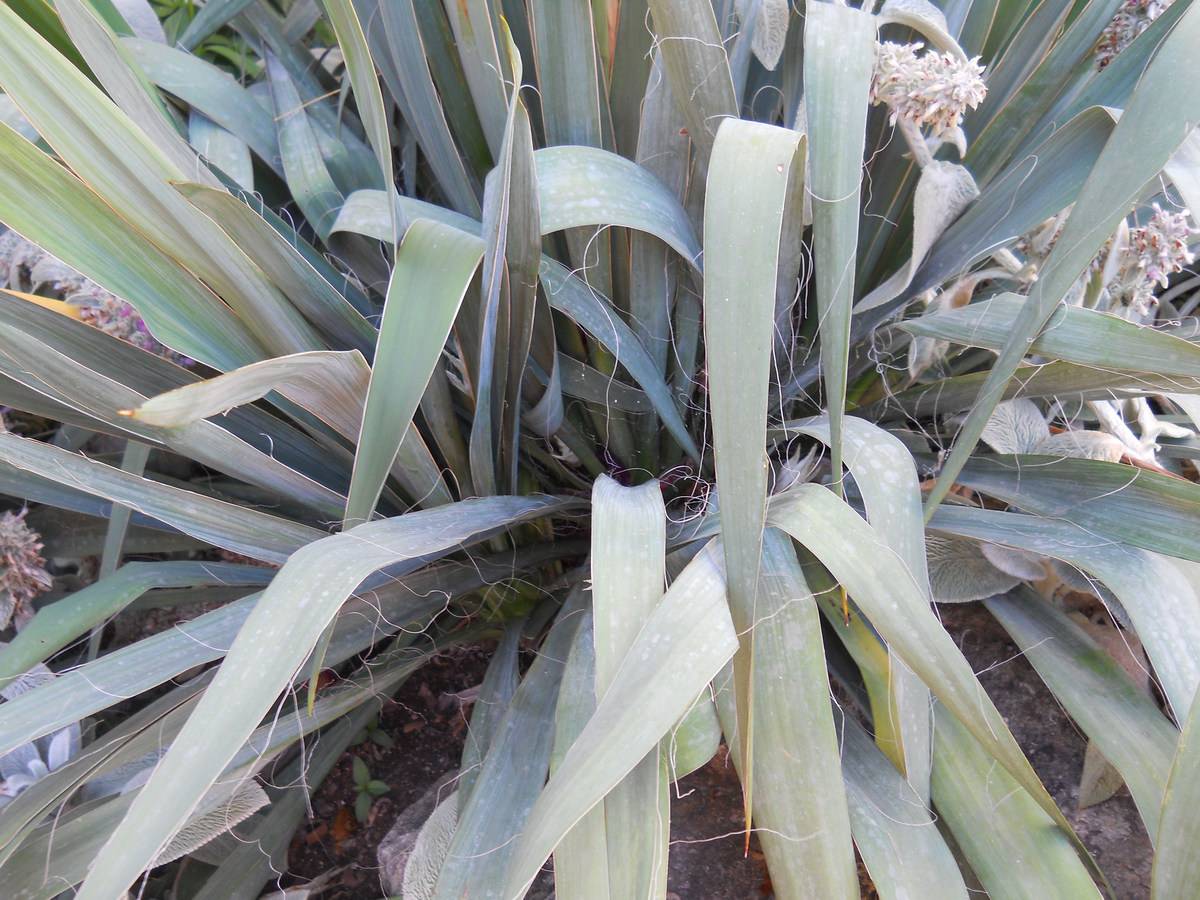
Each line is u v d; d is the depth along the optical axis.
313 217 0.55
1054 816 0.33
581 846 0.32
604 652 0.32
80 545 0.61
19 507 0.64
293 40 0.72
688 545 0.43
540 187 0.41
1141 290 0.44
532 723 0.41
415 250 0.36
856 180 0.34
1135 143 0.32
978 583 0.45
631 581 0.33
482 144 0.56
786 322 0.49
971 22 0.53
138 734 0.40
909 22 0.42
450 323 0.34
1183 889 0.30
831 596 0.43
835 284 0.34
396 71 0.57
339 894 0.51
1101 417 0.47
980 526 0.42
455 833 0.37
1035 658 0.42
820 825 0.33
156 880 0.51
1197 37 0.32
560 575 0.59
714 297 0.30
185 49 0.68
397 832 0.51
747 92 0.58
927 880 0.34
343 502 0.47
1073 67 0.48
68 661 0.60
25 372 0.39
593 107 0.47
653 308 0.51
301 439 0.51
